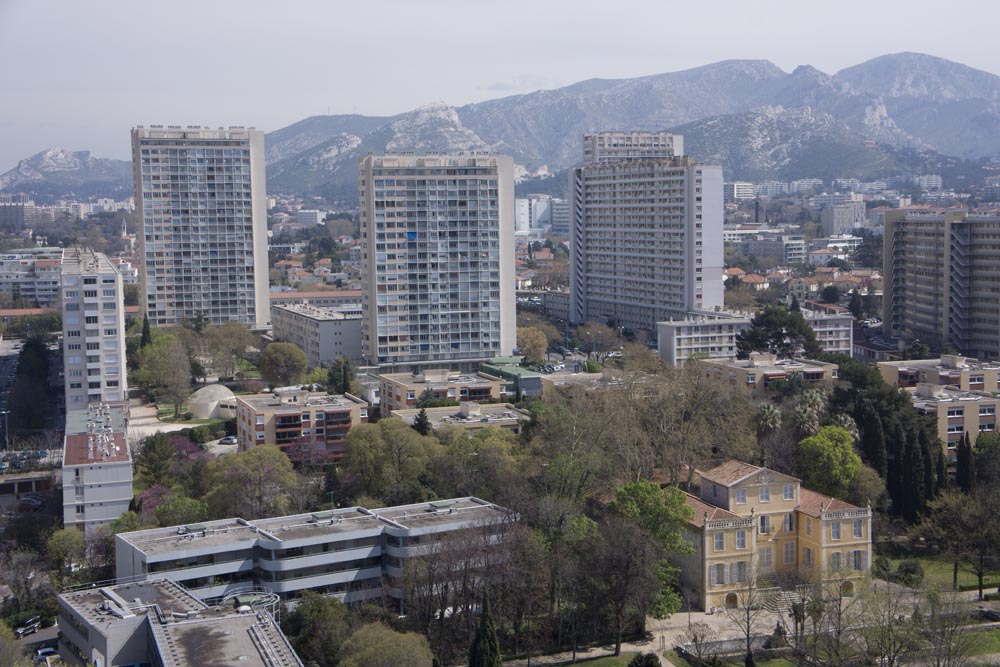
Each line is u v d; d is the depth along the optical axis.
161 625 199.62
